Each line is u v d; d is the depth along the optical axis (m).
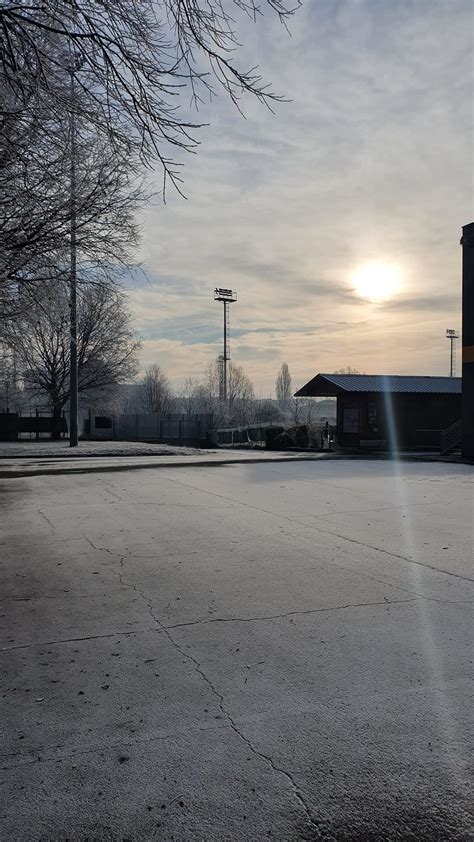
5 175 6.02
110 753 2.76
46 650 3.98
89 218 7.43
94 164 6.89
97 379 34.53
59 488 12.35
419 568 6.07
